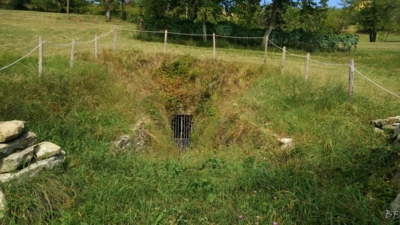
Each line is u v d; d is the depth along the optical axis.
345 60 20.47
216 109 11.38
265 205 4.93
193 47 21.25
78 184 5.22
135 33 24.42
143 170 6.13
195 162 7.09
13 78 9.19
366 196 5.01
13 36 19.50
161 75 12.73
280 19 27.52
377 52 26.14
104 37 23.34
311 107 8.62
